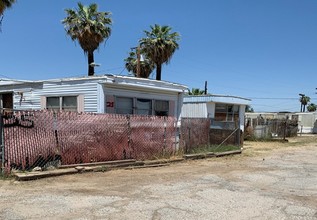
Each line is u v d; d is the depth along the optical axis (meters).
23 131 8.07
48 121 8.57
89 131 9.48
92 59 25.06
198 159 12.34
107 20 25.55
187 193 6.77
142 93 12.91
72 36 24.67
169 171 9.55
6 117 7.78
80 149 9.26
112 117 10.11
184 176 8.76
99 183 7.52
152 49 26.47
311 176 9.30
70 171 8.39
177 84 14.16
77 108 11.74
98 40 24.84
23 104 13.30
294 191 7.30
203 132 14.12
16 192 6.44
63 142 8.88
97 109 11.24
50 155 8.61
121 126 10.38
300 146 20.14
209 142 14.51
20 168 8.02
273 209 5.79
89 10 25.00
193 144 13.52
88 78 11.47
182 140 12.88
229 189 7.29
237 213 5.48
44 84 12.62
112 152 10.09
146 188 7.12
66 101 12.09
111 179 8.03
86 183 7.48
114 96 11.79
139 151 11.00
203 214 5.36
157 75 27.09
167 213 5.35
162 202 6.01
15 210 5.28
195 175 8.95
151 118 11.48
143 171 9.42
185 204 5.92
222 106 21.78
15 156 7.92
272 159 13.17
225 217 5.25
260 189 7.41
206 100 20.39
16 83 13.55
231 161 12.20
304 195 6.93
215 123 17.59
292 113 41.38
